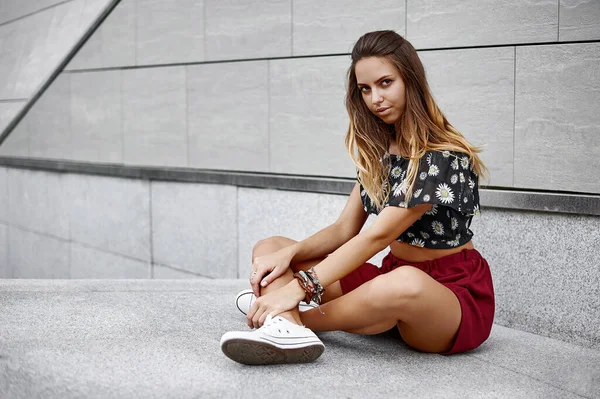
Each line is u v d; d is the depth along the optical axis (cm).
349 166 439
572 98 330
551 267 336
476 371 272
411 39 398
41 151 754
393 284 267
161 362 260
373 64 274
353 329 281
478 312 284
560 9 333
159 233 595
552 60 337
